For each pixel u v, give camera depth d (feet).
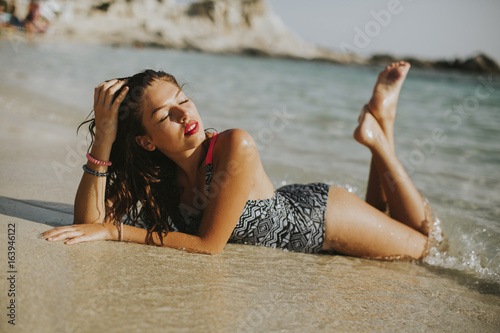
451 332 5.63
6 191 9.18
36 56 51.47
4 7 54.60
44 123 17.69
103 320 4.85
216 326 5.03
